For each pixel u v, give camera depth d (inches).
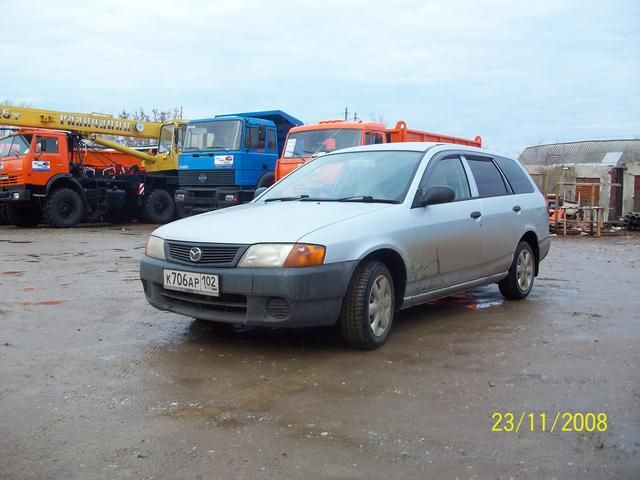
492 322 222.7
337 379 159.6
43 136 672.4
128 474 110.2
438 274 212.8
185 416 135.8
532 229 268.4
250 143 625.0
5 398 145.7
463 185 235.5
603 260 425.7
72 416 135.6
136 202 808.9
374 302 185.6
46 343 191.6
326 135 528.4
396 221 194.7
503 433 127.6
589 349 187.2
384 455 117.7
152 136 797.9
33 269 350.3
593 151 1488.7
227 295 175.3
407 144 236.2
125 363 172.4
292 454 118.0
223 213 206.5
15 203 690.2
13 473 110.4
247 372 165.2
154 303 193.6
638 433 127.5
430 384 156.0
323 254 171.9
